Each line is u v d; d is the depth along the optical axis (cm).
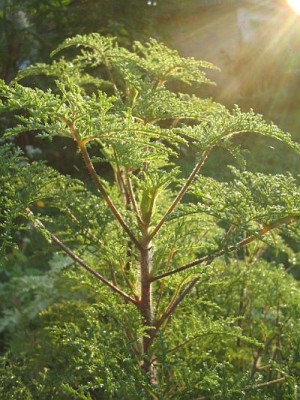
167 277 191
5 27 629
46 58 621
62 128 151
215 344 206
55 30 662
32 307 292
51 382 200
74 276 198
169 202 231
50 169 180
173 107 186
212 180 174
